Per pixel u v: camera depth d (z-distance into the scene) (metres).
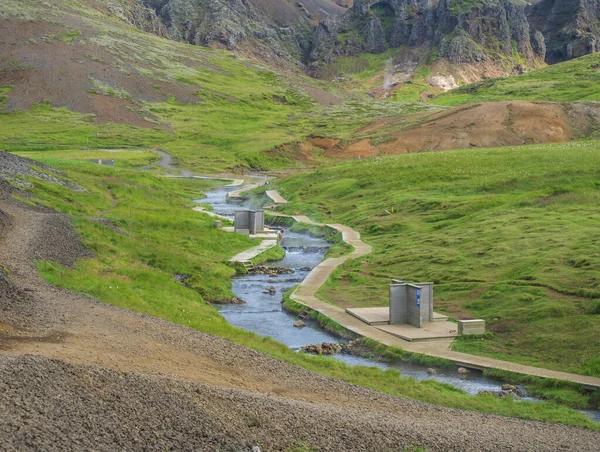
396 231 66.69
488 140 136.62
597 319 34.19
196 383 18.89
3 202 55.41
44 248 39.84
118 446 13.34
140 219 64.56
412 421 20.78
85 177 84.38
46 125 184.38
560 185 74.06
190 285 45.50
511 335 34.81
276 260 59.56
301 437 16.69
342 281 49.25
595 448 20.80
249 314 41.53
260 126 195.50
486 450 18.81
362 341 34.97
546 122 139.38
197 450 14.23
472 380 29.94
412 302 36.94
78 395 15.14
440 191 80.38
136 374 17.94
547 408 25.92
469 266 47.75
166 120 198.88
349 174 99.69
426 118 160.12
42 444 12.34
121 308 29.34
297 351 32.94
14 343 19.56
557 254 46.31
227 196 107.31
